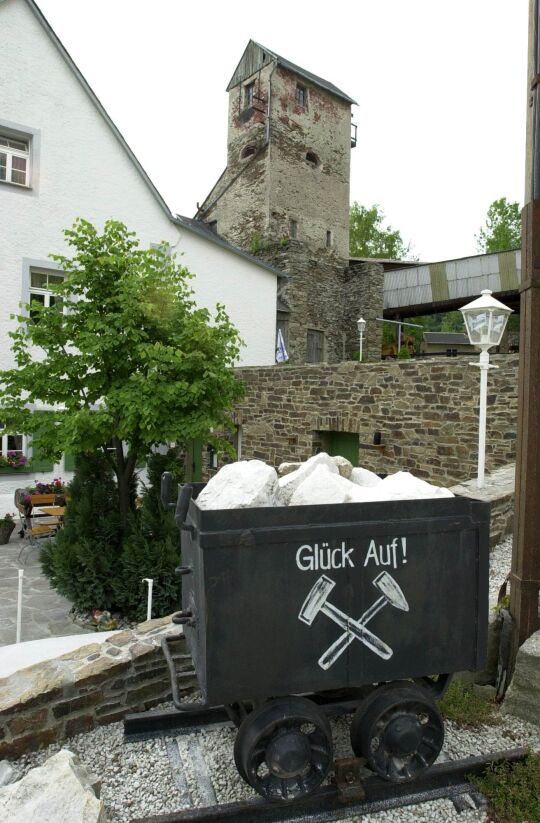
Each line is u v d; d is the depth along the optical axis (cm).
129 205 1386
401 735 244
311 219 2550
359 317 2438
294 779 243
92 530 643
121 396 592
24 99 1208
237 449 1255
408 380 896
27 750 303
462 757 280
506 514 583
